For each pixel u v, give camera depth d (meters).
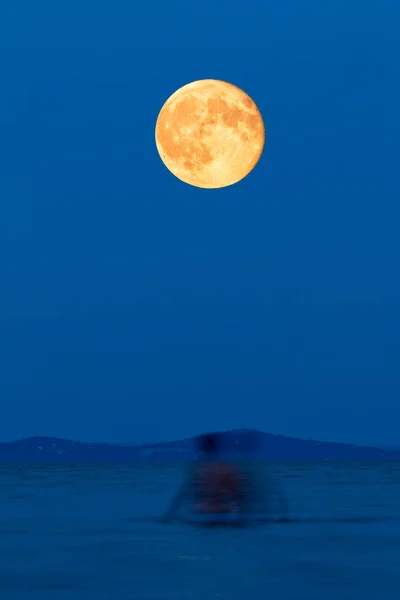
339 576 46.06
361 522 76.44
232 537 64.88
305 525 74.06
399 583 43.84
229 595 40.12
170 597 39.53
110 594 40.44
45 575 46.59
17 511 90.19
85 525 74.44
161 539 63.53
